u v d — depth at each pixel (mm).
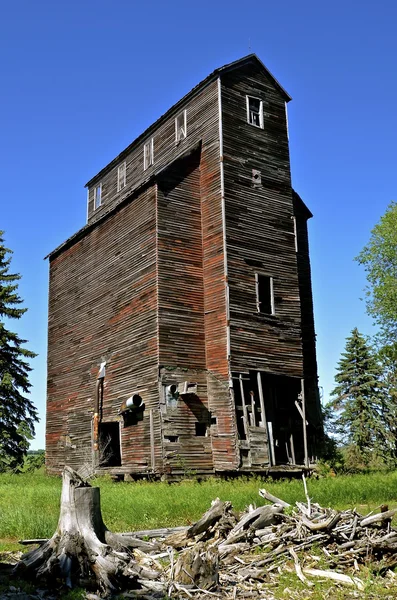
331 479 21734
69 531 9227
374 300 42656
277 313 26266
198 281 25875
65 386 31328
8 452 40406
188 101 29234
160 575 8898
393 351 40781
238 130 27438
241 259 25672
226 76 27766
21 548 11094
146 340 24844
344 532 10102
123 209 28234
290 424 27016
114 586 8484
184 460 23203
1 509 14578
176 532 11086
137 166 32812
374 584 8734
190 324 25062
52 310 34344
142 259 26031
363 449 39125
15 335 42625
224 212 25656
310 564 9344
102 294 29031
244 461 23156
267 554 9609
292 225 28078
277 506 10672
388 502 16375
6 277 44438
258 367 24828
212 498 15336
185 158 27047
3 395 41188
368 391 40188
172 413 23516
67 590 8477
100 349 28422
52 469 31344
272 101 29328
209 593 8336
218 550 9633
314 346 30812
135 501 15328
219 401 24047
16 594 8312
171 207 26000
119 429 25781
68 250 33594
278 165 28453
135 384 25156
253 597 8367
